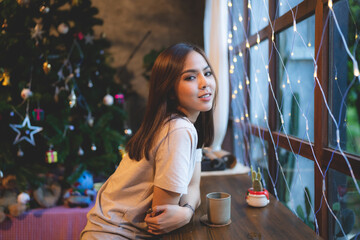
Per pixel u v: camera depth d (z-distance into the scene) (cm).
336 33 111
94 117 247
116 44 331
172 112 99
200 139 116
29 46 203
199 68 95
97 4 328
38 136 220
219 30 221
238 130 253
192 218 104
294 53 150
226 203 97
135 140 100
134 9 332
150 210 94
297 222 98
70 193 225
